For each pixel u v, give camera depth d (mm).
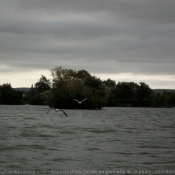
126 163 25156
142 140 36469
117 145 32688
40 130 44781
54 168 23656
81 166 24250
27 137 37562
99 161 25719
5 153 28188
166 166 24344
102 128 49156
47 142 34000
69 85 114000
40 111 102625
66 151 29250
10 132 41812
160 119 74000
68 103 113062
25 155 27453
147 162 25484
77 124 55469
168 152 29266
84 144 33062
